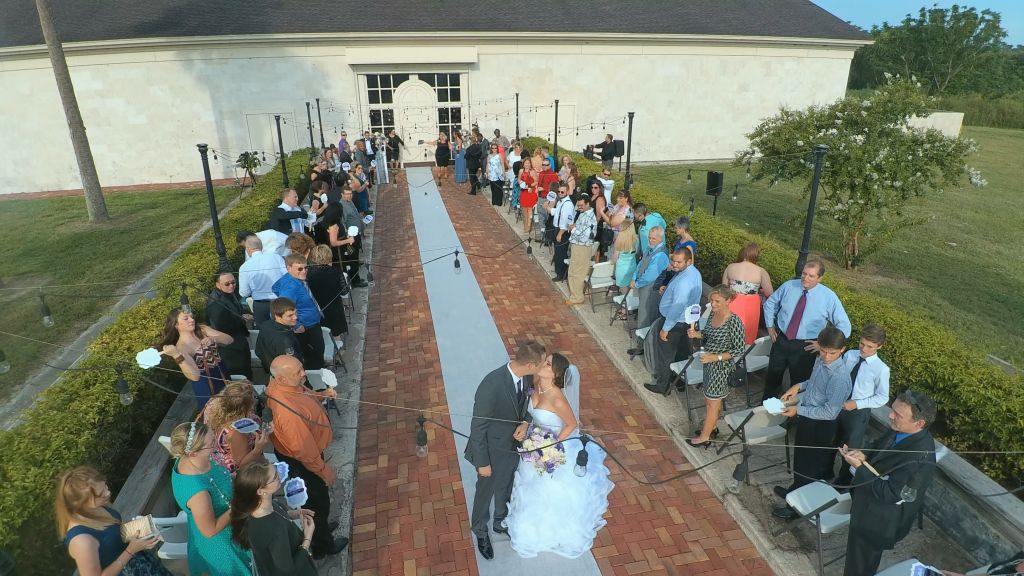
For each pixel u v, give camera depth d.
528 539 4.30
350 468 5.18
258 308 6.61
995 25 51.47
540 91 23.23
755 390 6.38
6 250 12.84
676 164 25.08
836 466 5.04
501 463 4.21
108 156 21.12
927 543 4.39
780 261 7.96
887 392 4.30
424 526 4.60
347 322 8.28
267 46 20.61
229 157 21.55
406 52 21.44
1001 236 14.87
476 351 7.53
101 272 11.23
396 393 6.57
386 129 22.25
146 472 4.43
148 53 20.16
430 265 10.92
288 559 3.07
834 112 11.68
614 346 7.36
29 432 4.19
